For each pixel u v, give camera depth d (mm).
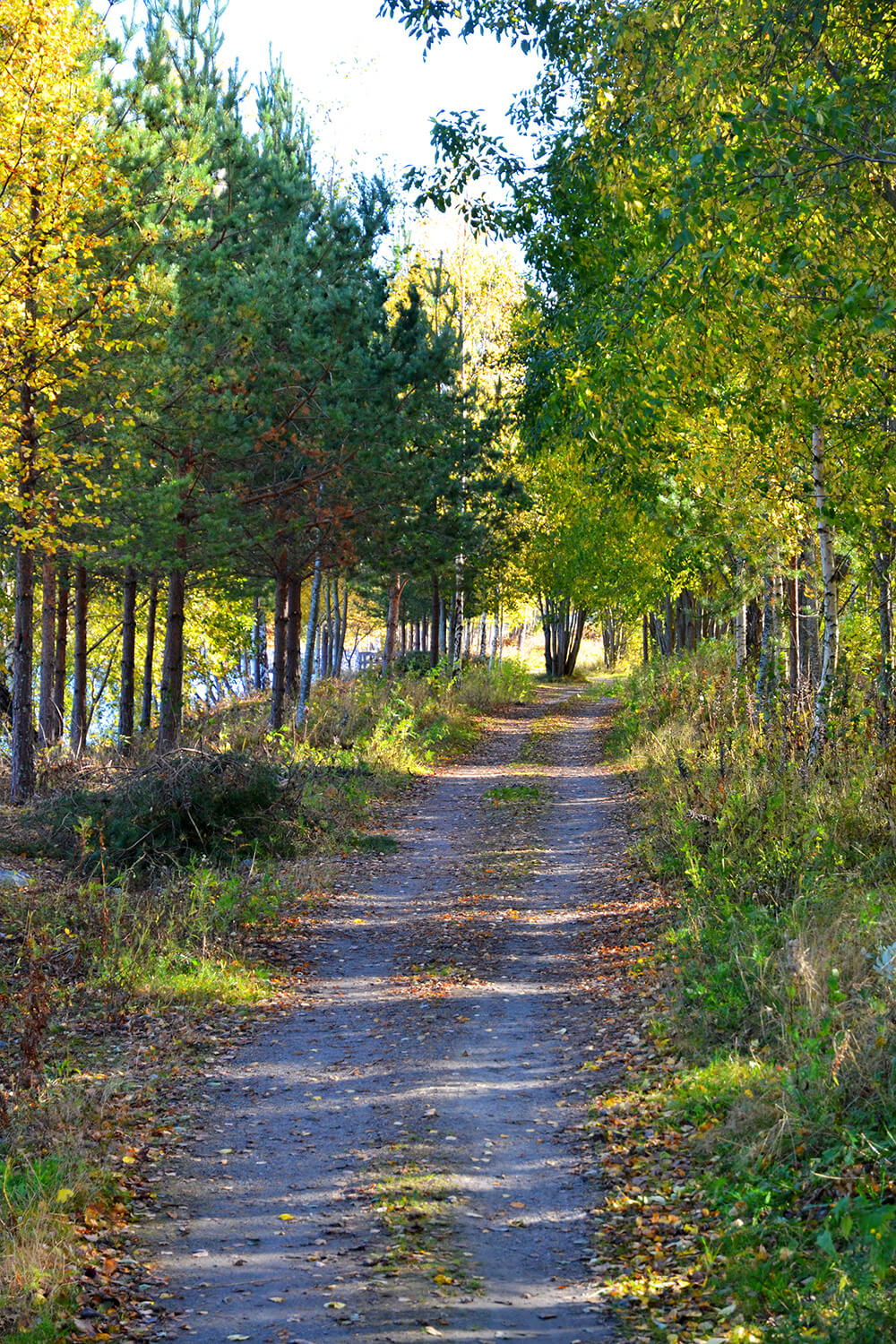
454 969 12609
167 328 18406
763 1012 8820
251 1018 11164
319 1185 7242
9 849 16797
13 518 18469
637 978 11352
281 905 15492
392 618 38969
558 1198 6961
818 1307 5129
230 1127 8359
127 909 13875
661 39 9680
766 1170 6691
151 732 29984
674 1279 5801
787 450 15047
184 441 20578
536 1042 10148
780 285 9562
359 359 22250
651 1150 7438
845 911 9852
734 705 20281
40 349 16266
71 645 44094
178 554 21891
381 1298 5680
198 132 19000
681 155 9258
